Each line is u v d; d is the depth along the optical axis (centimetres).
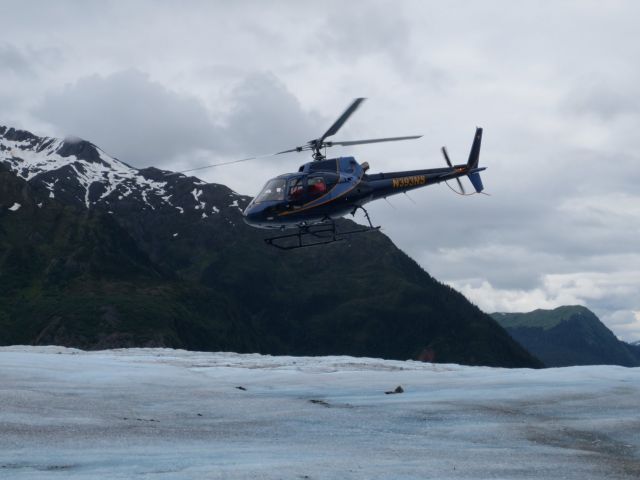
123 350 4481
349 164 3781
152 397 2311
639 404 2259
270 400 2328
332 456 1464
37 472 1255
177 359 3662
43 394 2216
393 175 3947
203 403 2236
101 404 2128
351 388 2650
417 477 1263
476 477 1288
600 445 1688
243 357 4075
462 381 2802
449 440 1719
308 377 2909
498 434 1795
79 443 1563
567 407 2214
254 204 3688
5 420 1770
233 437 1712
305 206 3625
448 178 4119
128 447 1535
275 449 1544
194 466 1307
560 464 1439
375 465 1357
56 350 4341
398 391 2525
